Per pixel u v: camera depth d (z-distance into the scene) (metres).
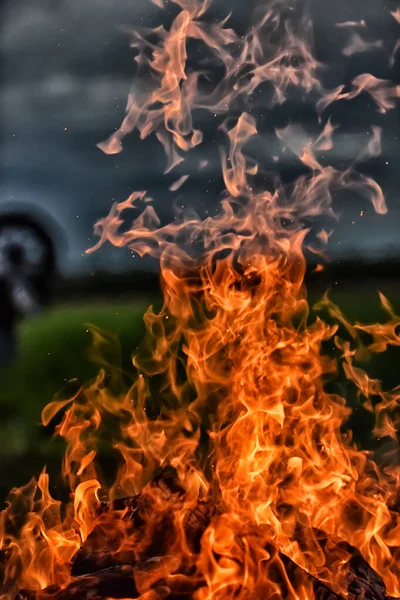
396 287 15.84
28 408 9.64
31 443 8.15
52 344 12.59
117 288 15.43
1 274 6.26
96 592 3.60
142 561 3.81
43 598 3.60
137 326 13.93
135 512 4.16
